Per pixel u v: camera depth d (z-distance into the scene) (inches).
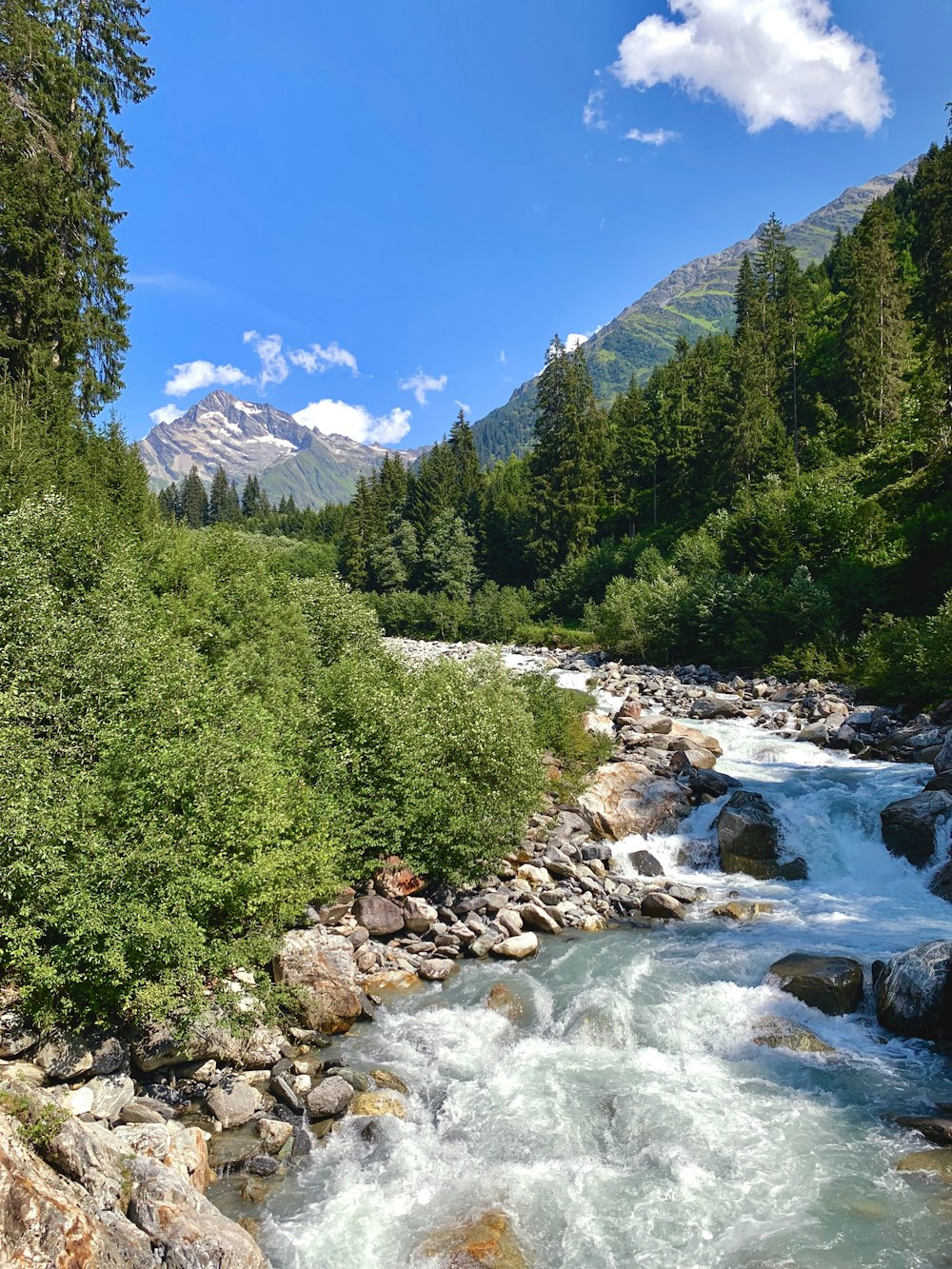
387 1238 285.1
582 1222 293.6
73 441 1070.4
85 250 1300.4
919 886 645.3
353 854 568.7
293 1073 388.8
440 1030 434.6
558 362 3535.9
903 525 1819.6
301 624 868.0
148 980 366.6
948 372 1958.7
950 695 1047.0
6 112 1122.0
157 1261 247.9
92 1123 306.3
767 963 502.6
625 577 2561.5
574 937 564.4
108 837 379.9
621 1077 389.7
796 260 4047.7
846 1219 291.3
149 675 490.9
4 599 508.7
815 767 916.6
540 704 895.7
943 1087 375.6
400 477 4453.7
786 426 3127.5
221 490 7199.8
